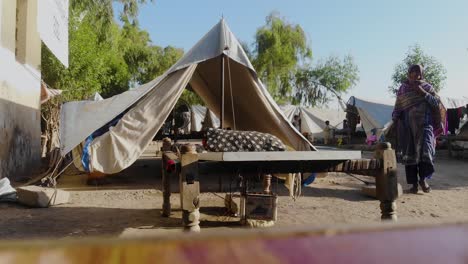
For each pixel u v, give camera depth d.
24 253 0.34
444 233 0.45
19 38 9.15
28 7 9.38
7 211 5.03
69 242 0.36
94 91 17.09
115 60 24.33
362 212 4.99
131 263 0.35
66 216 4.75
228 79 6.79
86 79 16.77
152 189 6.98
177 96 5.70
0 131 7.26
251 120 7.41
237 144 4.41
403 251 0.42
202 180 7.71
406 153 6.31
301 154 3.17
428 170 6.29
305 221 4.44
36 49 10.31
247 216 4.05
